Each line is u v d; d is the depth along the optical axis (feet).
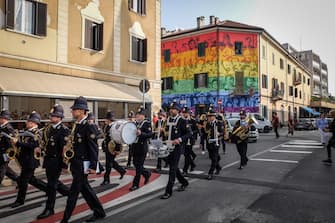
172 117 23.12
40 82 40.34
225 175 29.50
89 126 16.79
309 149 50.06
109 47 55.16
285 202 20.24
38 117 20.83
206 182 26.58
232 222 16.70
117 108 53.62
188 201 20.81
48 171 17.90
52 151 17.92
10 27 39.81
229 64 105.60
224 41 105.60
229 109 104.78
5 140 21.48
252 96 106.83
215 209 18.95
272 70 122.72
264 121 97.76
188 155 30.07
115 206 19.69
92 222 16.93
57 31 46.16
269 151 47.98
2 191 24.18
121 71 57.57
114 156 26.58
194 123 38.75
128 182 26.63
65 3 47.42
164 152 21.83
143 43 62.75
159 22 67.67
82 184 16.65
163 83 119.85
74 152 16.58
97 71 52.54
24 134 19.72
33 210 18.99
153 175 29.89
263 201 20.52
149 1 64.95
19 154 19.98
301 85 173.47
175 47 116.47
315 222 16.60
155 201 20.99
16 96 37.65
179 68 115.03
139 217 17.70
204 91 108.06
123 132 22.35
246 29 106.22
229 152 47.78
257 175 29.35
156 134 29.43
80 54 49.85
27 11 42.42
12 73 38.88
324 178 27.63
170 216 17.79
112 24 55.93
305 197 21.40
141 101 54.49
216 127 28.99
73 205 16.22
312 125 117.80
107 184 25.76
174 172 22.12
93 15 52.08
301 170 31.65
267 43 117.39
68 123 43.14
